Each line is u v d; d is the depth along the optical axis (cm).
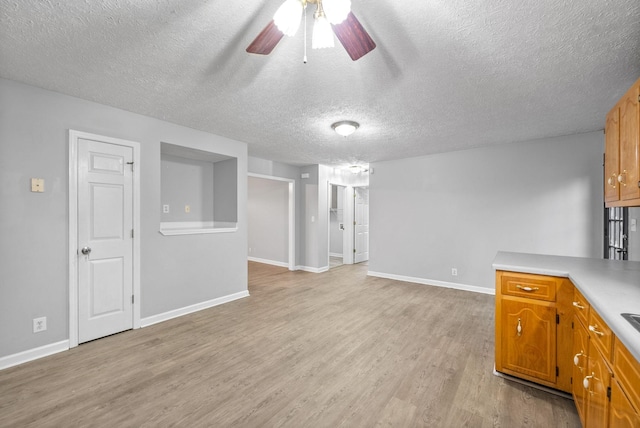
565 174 371
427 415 172
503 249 415
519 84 225
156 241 314
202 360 234
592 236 356
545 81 220
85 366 224
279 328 301
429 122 316
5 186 222
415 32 162
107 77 218
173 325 307
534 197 392
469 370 220
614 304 120
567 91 237
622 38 165
